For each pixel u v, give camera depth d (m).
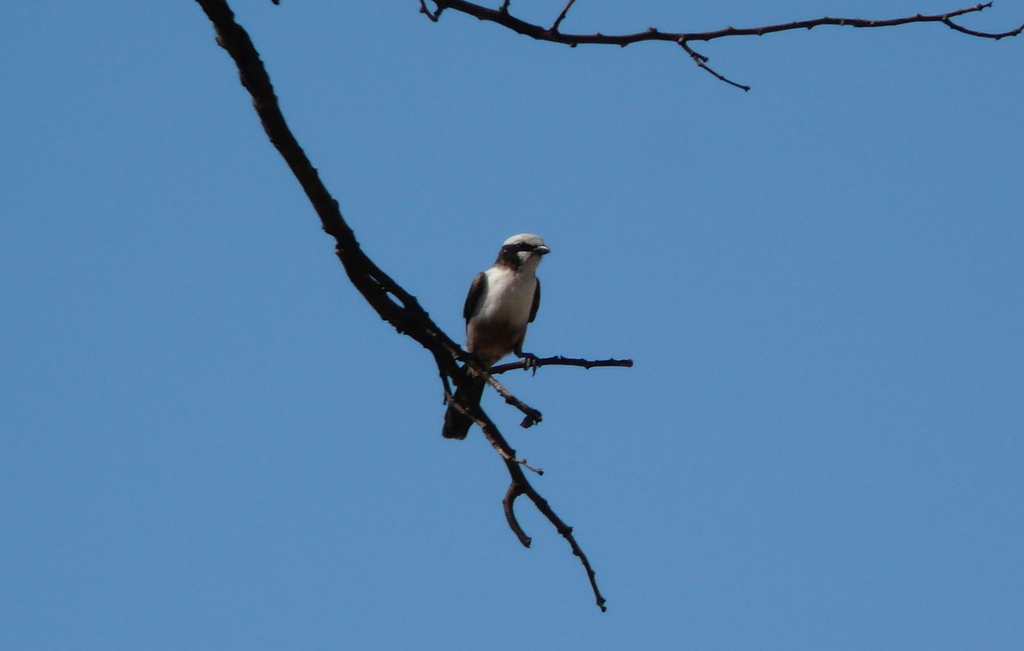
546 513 11.20
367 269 10.98
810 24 9.48
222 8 8.73
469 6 9.34
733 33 9.55
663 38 9.55
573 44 9.52
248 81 9.29
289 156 9.90
